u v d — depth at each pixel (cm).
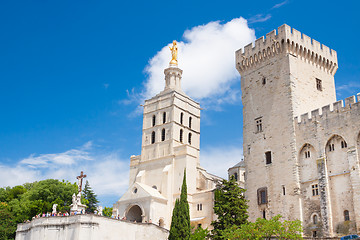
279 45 6731
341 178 5559
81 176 7075
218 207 6234
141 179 9500
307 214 5819
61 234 6056
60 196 9575
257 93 7012
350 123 5572
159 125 9944
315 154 5922
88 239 5869
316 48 7056
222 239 5922
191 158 9269
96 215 6041
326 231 5494
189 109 10319
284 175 6194
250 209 6544
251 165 6750
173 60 10925
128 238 6353
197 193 8669
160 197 8531
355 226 5250
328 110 5894
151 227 6712
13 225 8406
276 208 6178
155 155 9706
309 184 5903
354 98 5597
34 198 9462
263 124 6750
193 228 8138
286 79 6531
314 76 6906
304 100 6575
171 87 10475
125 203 8612
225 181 6406
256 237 4897
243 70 7394
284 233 4919
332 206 5575
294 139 6197
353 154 5431
